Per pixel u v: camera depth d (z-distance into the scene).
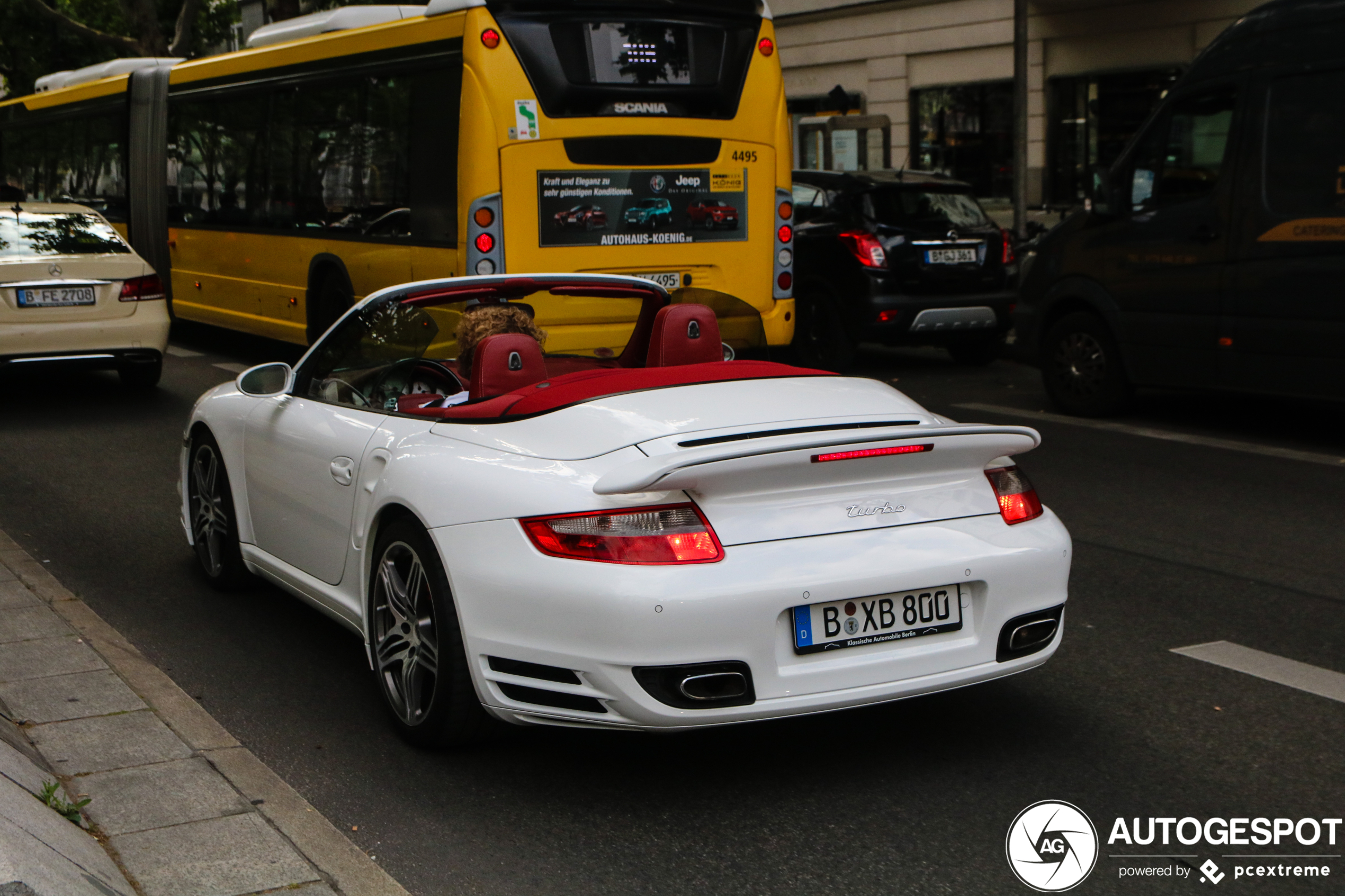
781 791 3.85
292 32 12.78
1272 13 9.12
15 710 4.26
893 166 25.72
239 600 5.84
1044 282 10.81
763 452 3.49
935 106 25.00
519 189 9.75
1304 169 8.81
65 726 4.14
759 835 3.58
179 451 9.30
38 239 11.34
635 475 3.47
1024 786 3.88
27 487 8.21
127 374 12.15
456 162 9.81
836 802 3.78
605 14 9.94
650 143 10.20
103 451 9.37
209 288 14.36
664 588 3.45
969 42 24.00
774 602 3.50
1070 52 22.42
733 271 10.71
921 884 3.31
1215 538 6.88
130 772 3.80
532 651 3.61
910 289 12.77
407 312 5.00
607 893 3.28
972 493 3.88
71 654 4.85
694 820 3.68
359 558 4.46
